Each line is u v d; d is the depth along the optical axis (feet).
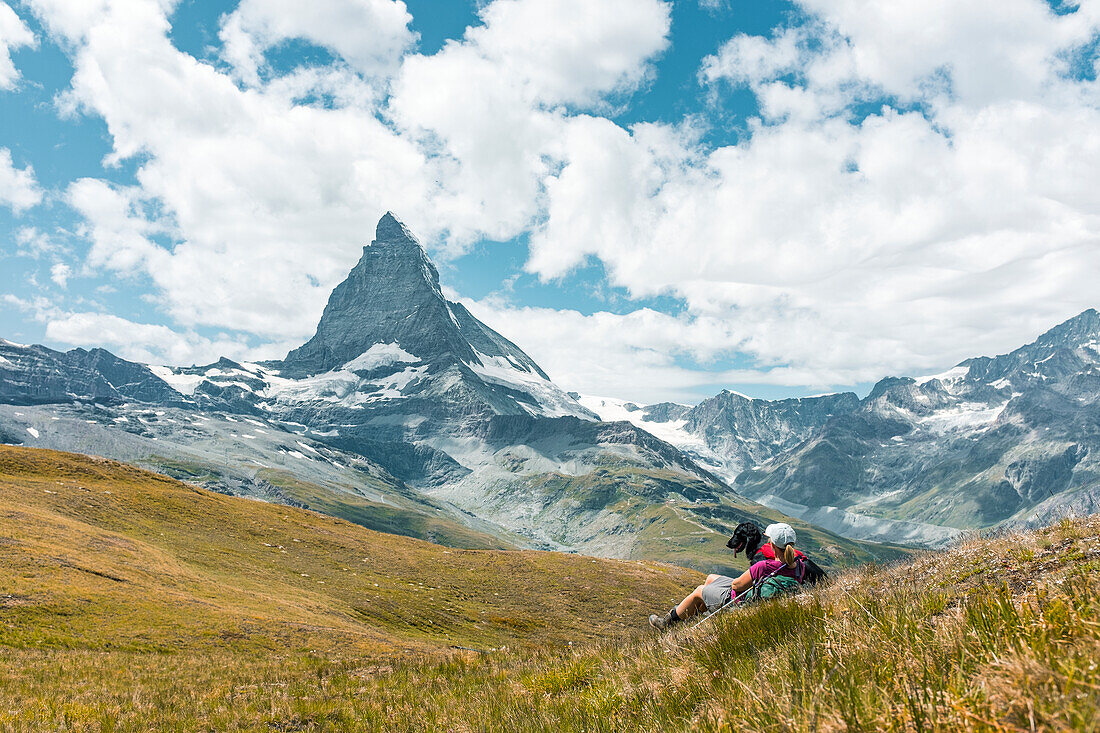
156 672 80.59
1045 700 5.58
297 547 351.67
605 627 314.55
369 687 43.39
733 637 17.08
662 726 12.35
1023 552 21.80
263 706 40.19
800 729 7.90
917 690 7.91
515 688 26.78
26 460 362.94
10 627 132.77
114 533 265.13
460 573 372.58
